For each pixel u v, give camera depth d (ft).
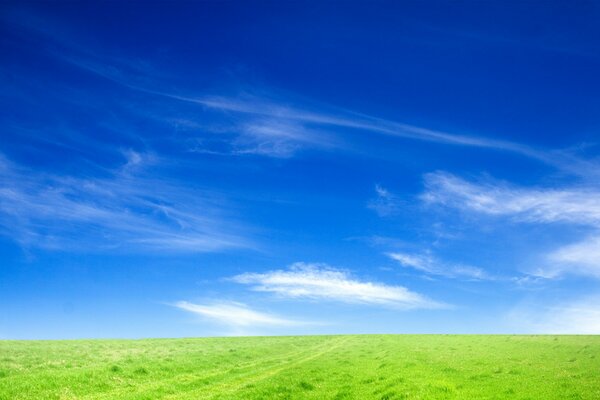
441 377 94.17
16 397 88.48
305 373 113.91
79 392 95.30
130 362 137.18
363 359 145.79
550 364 109.81
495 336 212.43
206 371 130.41
